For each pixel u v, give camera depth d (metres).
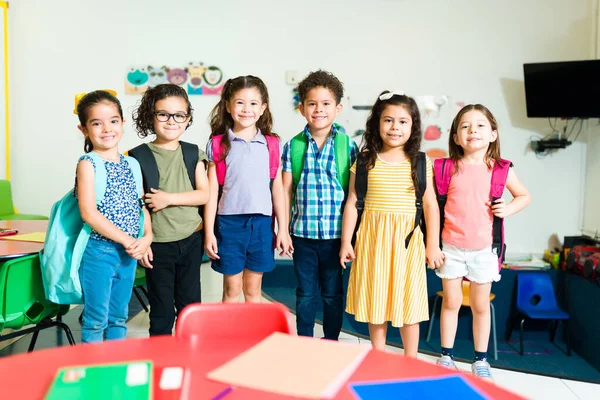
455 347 3.47
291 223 2.25
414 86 4.18
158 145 2.10
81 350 0.93
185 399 0.75
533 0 4.07
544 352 3.52
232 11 4.22
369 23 4.16
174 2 4.23
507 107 4.15
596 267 3.32
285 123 4.27
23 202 4.45
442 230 2.20
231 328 1.15
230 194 2.13
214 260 2.19
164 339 1.00
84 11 4.25
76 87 4.31
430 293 3.66
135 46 4.27
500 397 0.77
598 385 2.23
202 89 4.27
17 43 4.29
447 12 4.12
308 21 4.19
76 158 4.40
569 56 4.09
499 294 3.71
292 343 0.97
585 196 4.16
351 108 4.22
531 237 4.23
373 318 2.02
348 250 2.10
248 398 0.75
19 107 4.36
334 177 2.16
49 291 1.87
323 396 0.76
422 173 2.05
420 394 0.77
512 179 2.22
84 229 1.83
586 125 4.13
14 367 0.85
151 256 2.01
